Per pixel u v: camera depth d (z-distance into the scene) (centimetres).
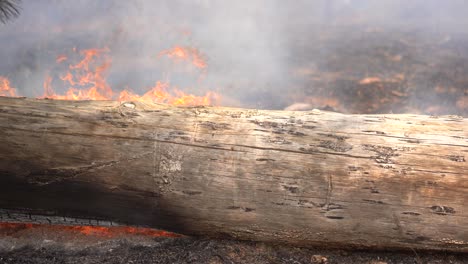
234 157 263
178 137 268
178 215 268
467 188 251
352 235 263
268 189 259
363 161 259
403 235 259
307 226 263
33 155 258
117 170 260
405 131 272
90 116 272
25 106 276
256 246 279
